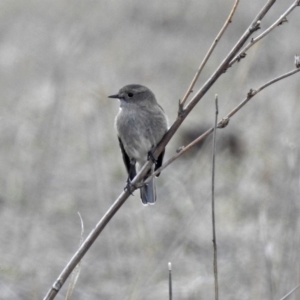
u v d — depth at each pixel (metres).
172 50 27.08
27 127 17.77
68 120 18.08
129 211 13.37
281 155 13.73
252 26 6.42
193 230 12.95
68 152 16.78
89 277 12.12
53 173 15.71
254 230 12.34
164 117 9.38
